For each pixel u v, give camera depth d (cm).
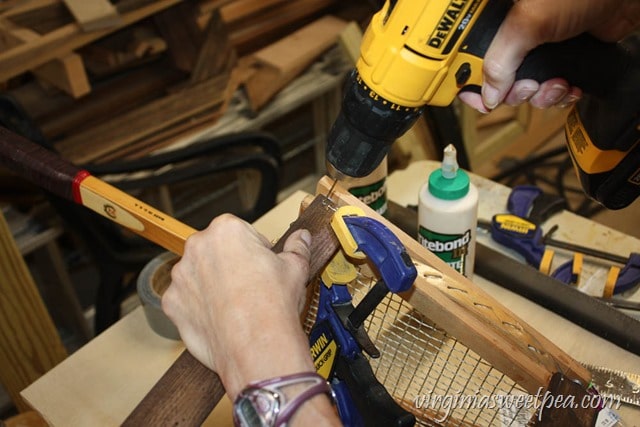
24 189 139
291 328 52
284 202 112
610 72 65
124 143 144
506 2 62
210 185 194
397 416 57
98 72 149
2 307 119
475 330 64
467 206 85
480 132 199
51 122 145
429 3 60
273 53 157
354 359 62
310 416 48
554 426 62
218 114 153
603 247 104
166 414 59
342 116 70
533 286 93
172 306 60
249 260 57
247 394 48
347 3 178
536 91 68
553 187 193
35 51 126
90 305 171
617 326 86
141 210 77
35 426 105
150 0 136
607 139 69
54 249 147
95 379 87
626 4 63
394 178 120
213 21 152
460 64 65
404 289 56
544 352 68
